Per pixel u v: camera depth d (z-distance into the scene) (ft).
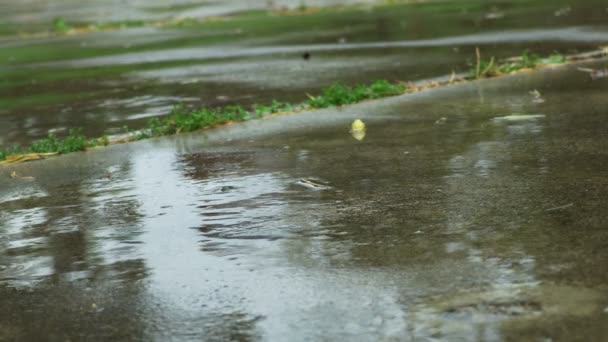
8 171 22.34
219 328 11.25
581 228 13.83
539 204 15.30
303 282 12.53
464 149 20.17
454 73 33.86
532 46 40.01
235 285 12.64
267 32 60.64
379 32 53.72
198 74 40.75
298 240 14.38
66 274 13.71
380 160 19.71
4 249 15.28
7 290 13.25
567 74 30.86
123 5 101.76
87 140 26.40
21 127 30.27
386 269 12.74
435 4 72.23
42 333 11.55
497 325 10.65
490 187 16.66
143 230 15.69
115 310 12.12
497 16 56.75
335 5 81.25
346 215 15.55
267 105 30.32
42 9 105.60
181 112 28.55
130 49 56.59
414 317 11.06
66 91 38.93
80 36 70.85
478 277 12.15
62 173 21.39
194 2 98.12
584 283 11.67
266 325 11.21
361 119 25.39
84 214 17.16
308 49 47.37
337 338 10.66
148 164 21.52
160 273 13.39
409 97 28.89
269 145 22.62
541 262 12.51
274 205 16.57
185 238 15.01
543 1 64.64
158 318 11.72
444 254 13.16
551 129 21.62
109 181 19.95
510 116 23.70
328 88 32.68
